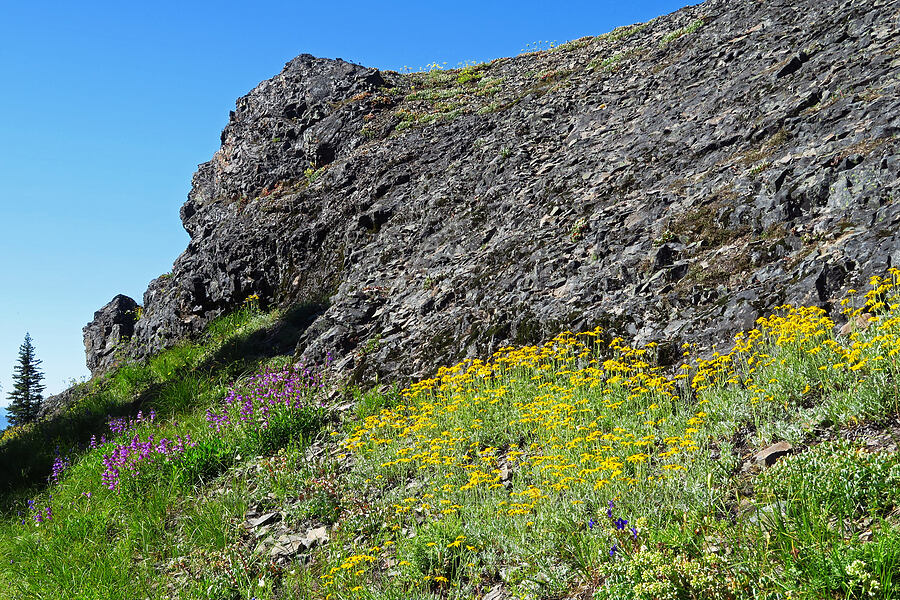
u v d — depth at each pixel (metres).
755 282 8.60
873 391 5.54
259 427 9.97
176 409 13.49
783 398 6.31
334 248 17.55
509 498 6.54
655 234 10.91
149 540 7.95
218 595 6.41
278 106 26.81
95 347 26.92
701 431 6.27
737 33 18.02
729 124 13.01
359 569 6.03
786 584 3.65
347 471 8.52
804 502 4.27
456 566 5.71
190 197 27.88
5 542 9.16
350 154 22.08
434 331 11.91
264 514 8.02
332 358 12.84
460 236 14.89
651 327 9.02
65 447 13.70
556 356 9.43
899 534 3.63
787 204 9.46
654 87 17.53
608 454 6.36
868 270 7.58
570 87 20.78
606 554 4.80
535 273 11.67
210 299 19.55
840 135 10.29
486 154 17.92
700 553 4.31
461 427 8.57
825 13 15.77
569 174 14.91
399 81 28.81
